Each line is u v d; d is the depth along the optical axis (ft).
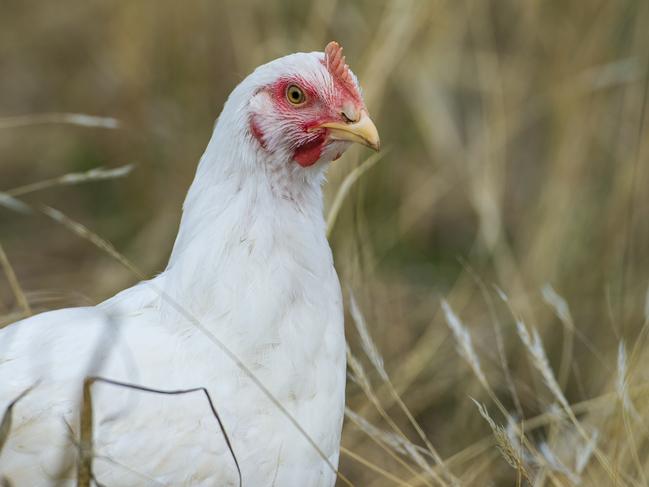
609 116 36.68
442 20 38.06
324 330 19.66
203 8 38.37
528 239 35.50
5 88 45.98
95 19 44.91
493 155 36.94
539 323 32.68
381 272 35.29
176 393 17.69
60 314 19.76
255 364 18.94
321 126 19.88
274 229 19.44
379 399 28.76
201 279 19.21
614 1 36.42
